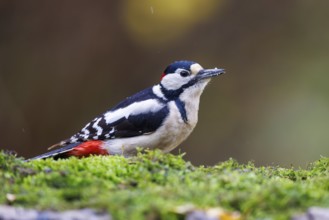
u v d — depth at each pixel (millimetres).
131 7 15109
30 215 4293
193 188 4723
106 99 15445
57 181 4855
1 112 15047
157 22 15203
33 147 15195
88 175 5016
